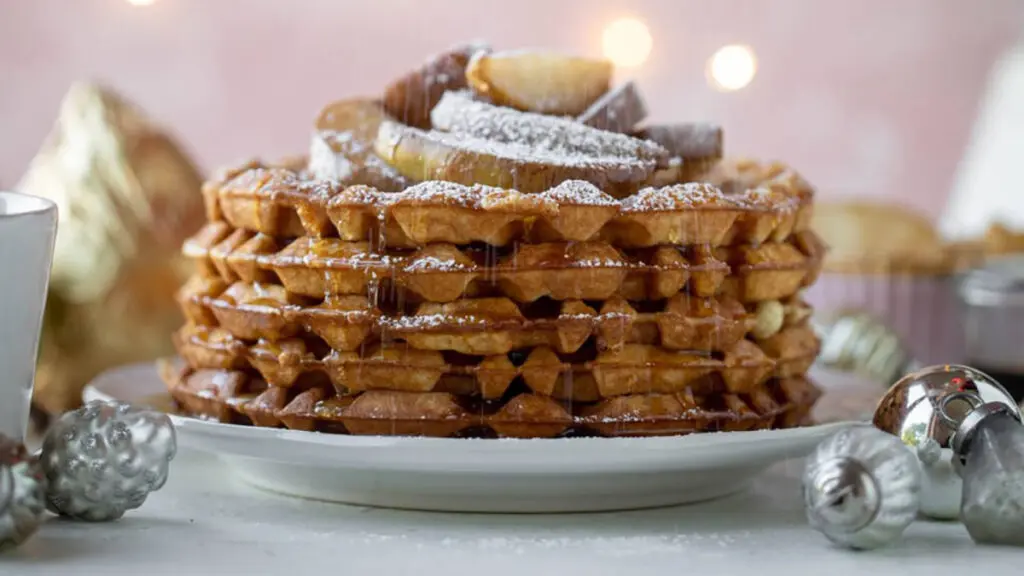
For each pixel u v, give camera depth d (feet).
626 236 2.15
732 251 2.21
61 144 3.01
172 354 2.95
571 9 5.54
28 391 2.04
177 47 5.43
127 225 2.92
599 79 2.32
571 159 2.15
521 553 1.97
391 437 2.04
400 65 5.51
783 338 2.27
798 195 2.30
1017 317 3.29
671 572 1.90
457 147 2.14
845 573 1.90
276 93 5.50
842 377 2.70
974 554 1.98
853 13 6.12
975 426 2.05
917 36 6.11
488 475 2.07
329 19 5.50
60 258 2.88
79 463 2.05
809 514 1.99
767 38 6.07
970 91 6.13
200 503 2.20
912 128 6.15
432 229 2.09
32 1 5.27
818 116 6.16
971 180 6.13
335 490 2.18
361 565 1.92
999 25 6.08
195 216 3.02
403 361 2.12
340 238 2.15
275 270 2.17
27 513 1.91
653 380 2.16
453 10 5.51
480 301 2.11
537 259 2.09
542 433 2.12
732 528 2.09
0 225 1.97
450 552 1.98
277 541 2.01
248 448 2.09
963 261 4.09
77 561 1.92
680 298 2.15
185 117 5.48
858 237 4.60
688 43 5.92
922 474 2.00
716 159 2.28
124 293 2.91
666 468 2.07
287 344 2.18
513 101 2.29
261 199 2.18
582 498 2.15
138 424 2.06
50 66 5.31
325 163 2.23
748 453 2.09
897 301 4.08
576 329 2.10
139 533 2.04
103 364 2.90
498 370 2.11
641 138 2.28
